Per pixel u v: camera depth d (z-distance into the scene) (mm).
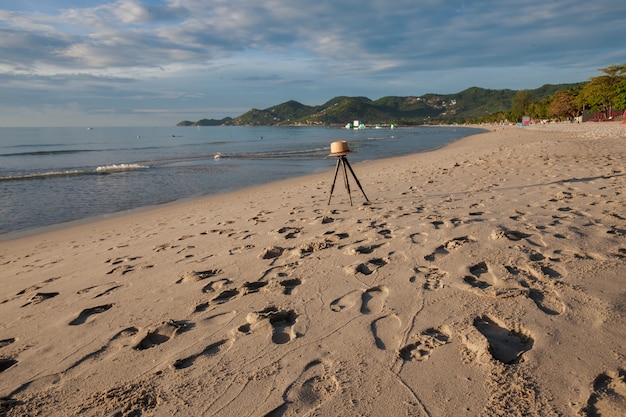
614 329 2510
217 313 3385
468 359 2381
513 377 2168
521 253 3973
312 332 2902
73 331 3344
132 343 3020
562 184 7840
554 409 1914
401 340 2678
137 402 2295
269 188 14039
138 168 23109
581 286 3131
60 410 2309
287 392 2256
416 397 2102
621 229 4531
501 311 2887
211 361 2656
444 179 10312
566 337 2488
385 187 9805
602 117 71188
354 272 3918
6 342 3277
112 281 4551
